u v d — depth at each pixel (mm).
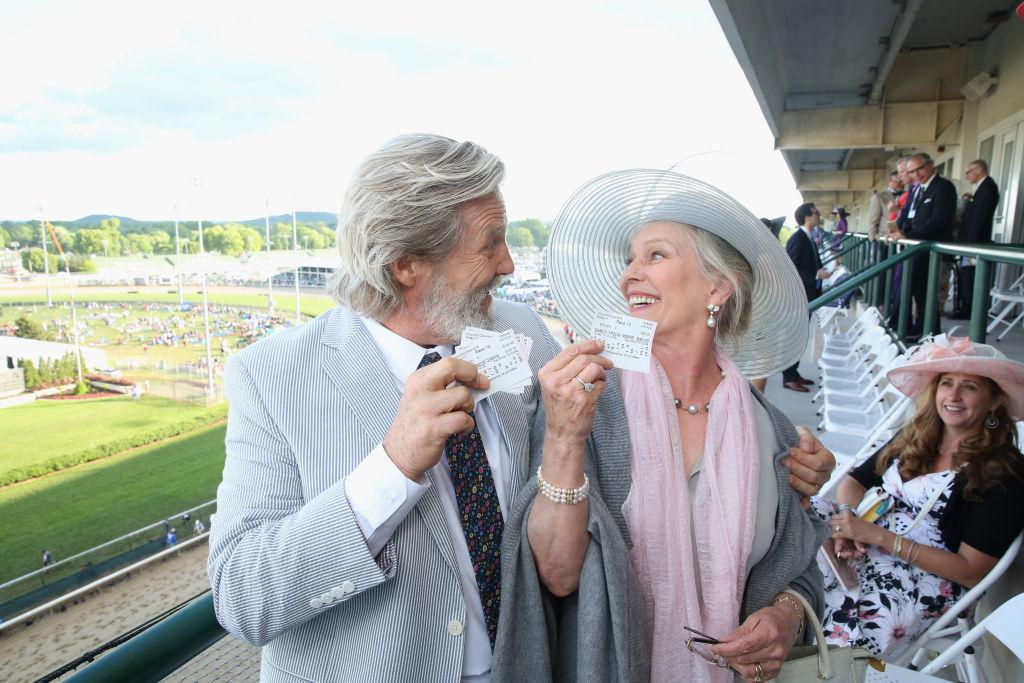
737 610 1167
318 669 1003
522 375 977
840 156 20109
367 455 1016
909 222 7125
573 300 1491
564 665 1134
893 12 8648
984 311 2818
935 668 1669
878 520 2148
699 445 1241
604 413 1229
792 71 11359
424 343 1142
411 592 988
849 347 7000
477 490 1115
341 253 1091
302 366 1084
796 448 1285
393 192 1016
